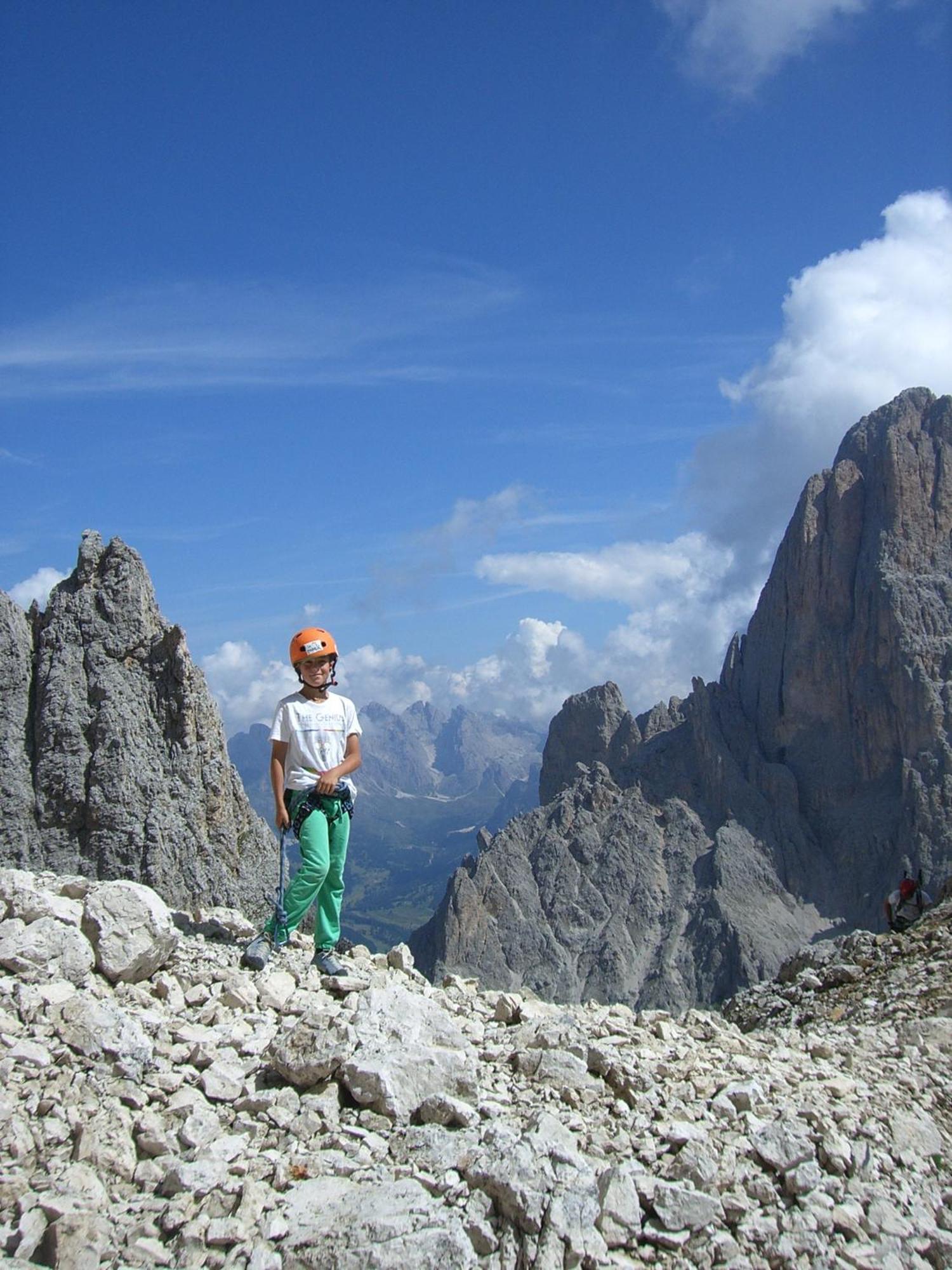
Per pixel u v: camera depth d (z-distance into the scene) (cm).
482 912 15450
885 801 15325
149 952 884
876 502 17262
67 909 909
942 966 1542
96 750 1947
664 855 15825
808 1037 1114
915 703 15312
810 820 15912
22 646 2022
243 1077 771
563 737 19112
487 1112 746
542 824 16812
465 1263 584
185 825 1952
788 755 16762
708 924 14338
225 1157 669
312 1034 765
